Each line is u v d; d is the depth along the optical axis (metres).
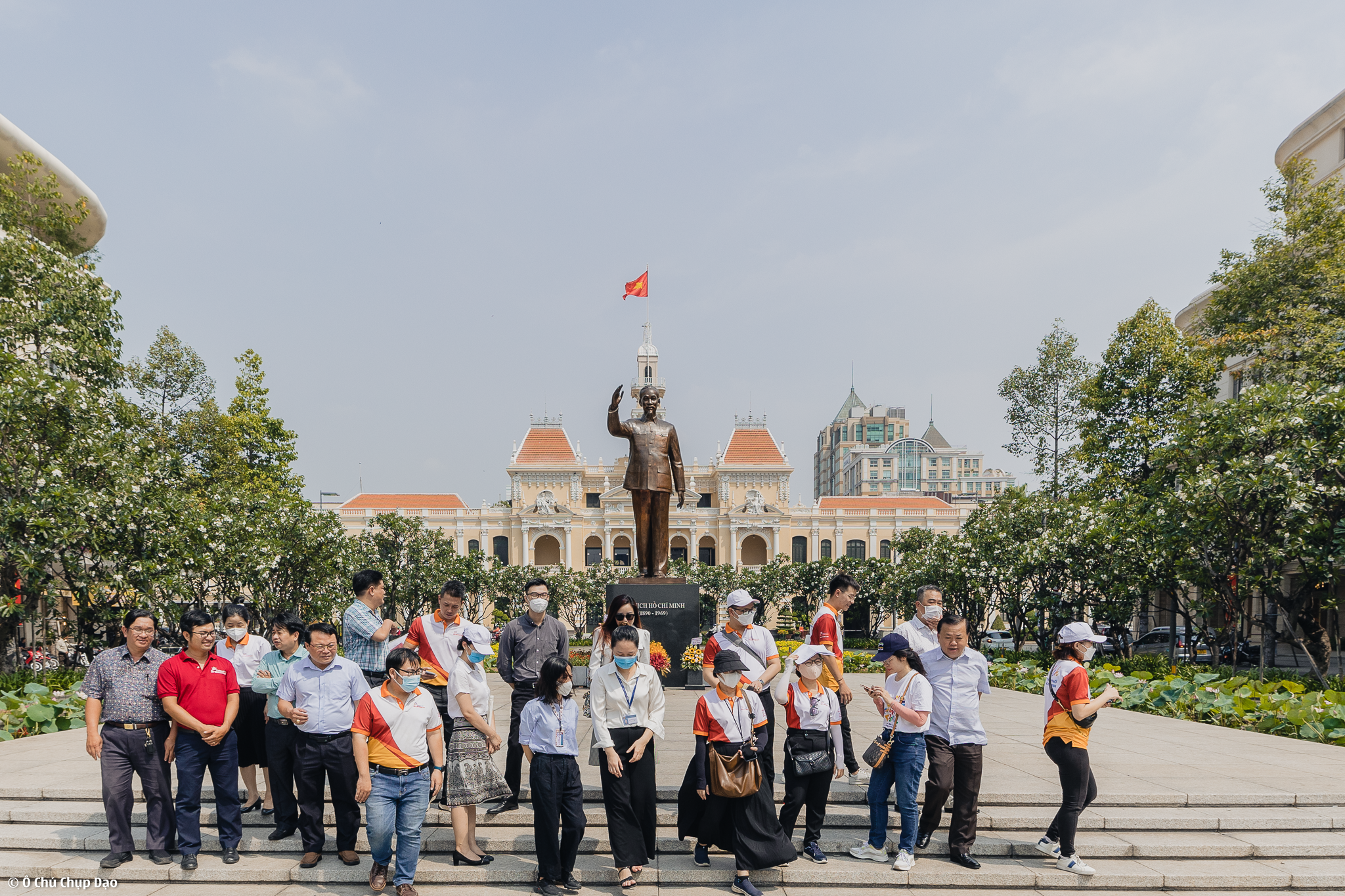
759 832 5.89
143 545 18.36
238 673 7.14
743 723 6.06
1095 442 27.80
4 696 12.23
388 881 6.12
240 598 23.19
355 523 64.25
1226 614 20.62
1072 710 6.18
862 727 10.98
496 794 6.29
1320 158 29.95
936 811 6.45
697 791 6.16
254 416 29.69
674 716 10.99
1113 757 9.29
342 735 6.29
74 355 19.45
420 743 5.93
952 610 31.00
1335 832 7.02
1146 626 39.53
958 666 6.43
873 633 47.81
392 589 39.00
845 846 6.65
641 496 13.05
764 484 67.06
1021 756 9.13
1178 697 13.73
